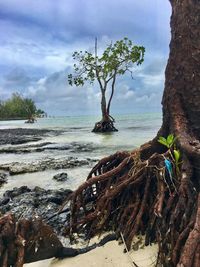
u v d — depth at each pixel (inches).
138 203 58.2
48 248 51.2
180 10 63.4
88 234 62.0
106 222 61.8
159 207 51.1
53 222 67.8
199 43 61.7
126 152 68.1
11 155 194.1
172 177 55.3
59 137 321.1
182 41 62.7
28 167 139.3
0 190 104.3
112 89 383.9
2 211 72.8
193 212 47.0
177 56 63.3
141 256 52.4
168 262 46.5
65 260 53.7
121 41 379.6
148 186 57.6
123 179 61.5
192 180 53.3
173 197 52.3
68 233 63.5
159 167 56.7
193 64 61.6
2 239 43.7
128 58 380.8
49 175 126.6
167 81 64.9
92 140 271.6
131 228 56.6
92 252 55.3
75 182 112.1
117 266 51.1
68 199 65.8
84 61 384.8
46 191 89.0
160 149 63.9
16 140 288.2
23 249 44.5
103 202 61.1
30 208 74.4
